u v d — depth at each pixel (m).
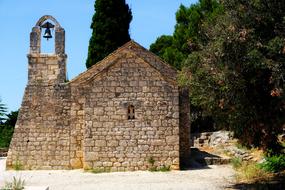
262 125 19.25
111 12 40.47
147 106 26.50
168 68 27.92
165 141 26.31
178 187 20.12
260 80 18.45
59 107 27.86
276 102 18.20
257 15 18.19
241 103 18.61
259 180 21.55
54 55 28.22
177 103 26.50
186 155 28.34
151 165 26.19
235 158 28.03
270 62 16.98
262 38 18.12
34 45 28.31
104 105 26.52
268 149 21.00
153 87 26.58
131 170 26.16
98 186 20.83
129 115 26.53
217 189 19.56
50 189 20.14
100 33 40.28
